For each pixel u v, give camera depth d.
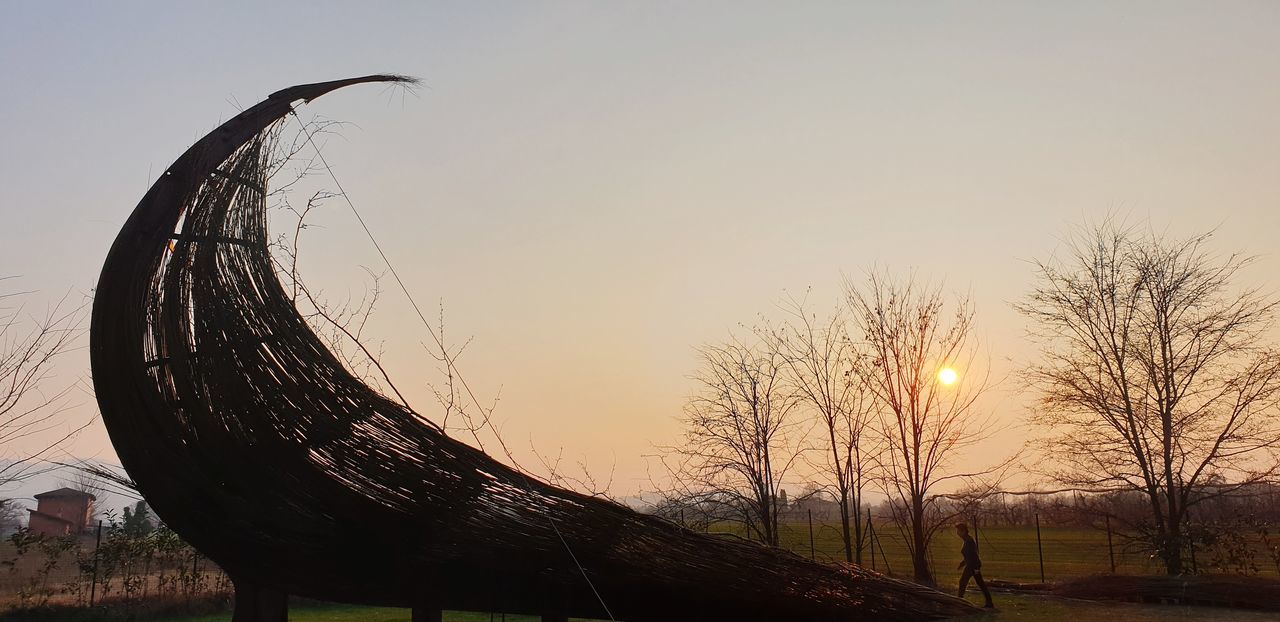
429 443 8.03
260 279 7.79
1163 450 20.05
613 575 8.58
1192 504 19.92
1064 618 13.09
